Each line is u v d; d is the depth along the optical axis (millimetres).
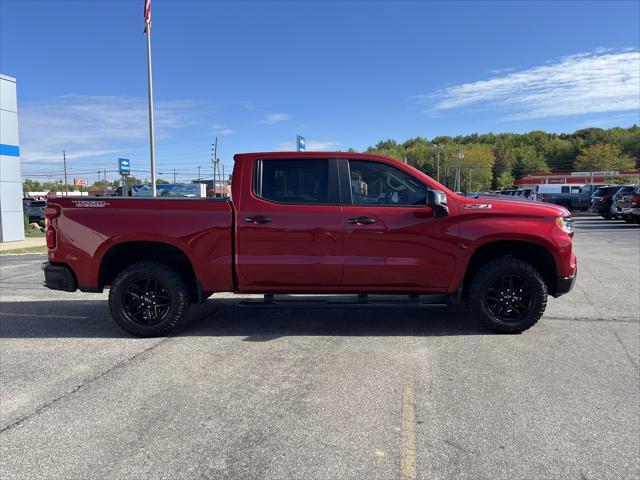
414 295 5406
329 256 5094
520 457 2855
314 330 5484
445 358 4500
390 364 4359
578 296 7012
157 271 5156
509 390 3777
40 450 2975
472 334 5262
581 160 108500
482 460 2828
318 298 5395
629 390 3770
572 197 34938
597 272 9008
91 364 4453
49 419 3375
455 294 5227
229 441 3059
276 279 5160
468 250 5070
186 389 3855
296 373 4168
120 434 3158
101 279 5305
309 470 2742
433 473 2705
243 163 5227
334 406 3525
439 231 5066
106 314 6402
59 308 6758
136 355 4691
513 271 5086
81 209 5191
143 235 5113
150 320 5250
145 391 3826
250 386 3900
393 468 2754
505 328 5180
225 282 5191
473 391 3762
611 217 24266
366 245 5070
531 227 5039
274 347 4887
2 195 17703
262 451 2941
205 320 5965
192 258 5141
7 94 17688
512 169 132250
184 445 3018
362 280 5141
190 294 5410
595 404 3531
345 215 5070
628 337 5098
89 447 3004
